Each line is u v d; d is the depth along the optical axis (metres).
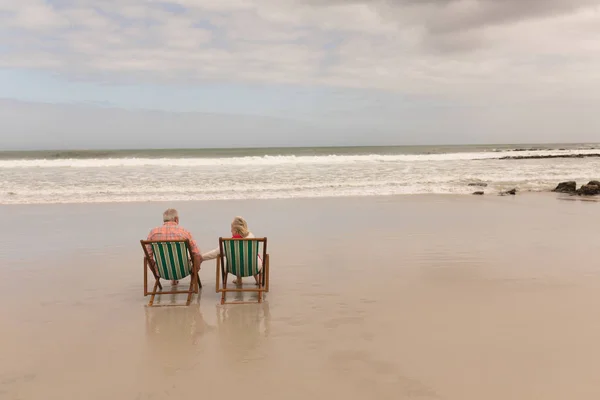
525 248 8.33
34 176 21.78
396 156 38.28
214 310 5.38
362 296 5.80
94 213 12.46
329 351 4.24
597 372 3.80
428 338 4.50
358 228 10.27
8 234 9.81
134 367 3.95
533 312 5.18
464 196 15.79
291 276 6.71
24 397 3.47
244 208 13.15
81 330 4.78
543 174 23.56
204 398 3.45
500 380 3.69
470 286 6.16
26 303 5.62
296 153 66.56
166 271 5.52
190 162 31.41
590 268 7.00
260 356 4.15
